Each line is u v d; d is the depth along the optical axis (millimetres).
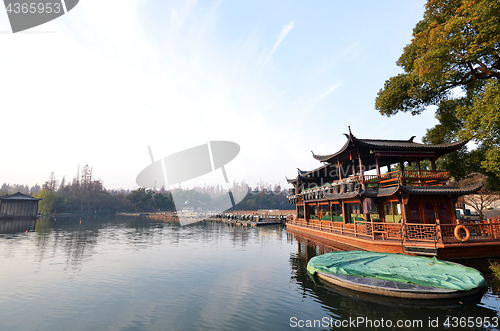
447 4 21875
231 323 8633
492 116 16328
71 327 8406
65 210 109312
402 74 26828
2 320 8914
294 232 37656
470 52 18469
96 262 17969
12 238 31266
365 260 14453
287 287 12164
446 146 21312
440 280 10852
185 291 11781
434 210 19047
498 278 12344
